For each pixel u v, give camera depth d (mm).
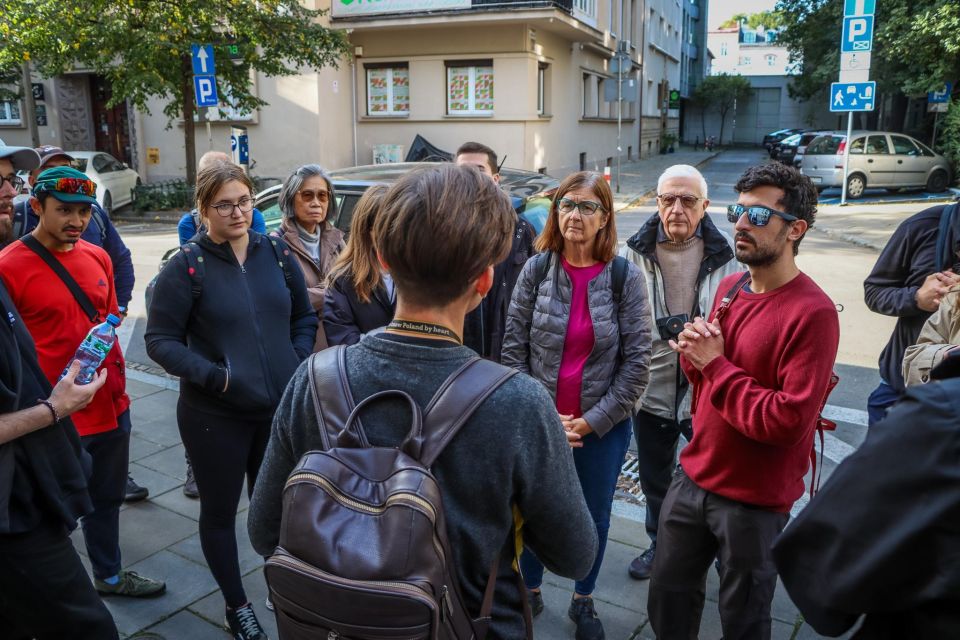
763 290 2109
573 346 2758
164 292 2664
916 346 2314
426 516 1111
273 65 15070
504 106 16891
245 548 3479
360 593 1075
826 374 1941
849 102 14492
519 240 3307
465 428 1216
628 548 3463
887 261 3041
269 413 2768
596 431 2676
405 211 1223
